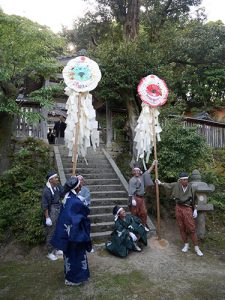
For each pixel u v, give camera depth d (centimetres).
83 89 549
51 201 525
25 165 774
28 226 564
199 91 1772
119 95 949
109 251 546
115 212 557
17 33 707
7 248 551
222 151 1095
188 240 631
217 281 438
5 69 680
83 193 565
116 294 392
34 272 464
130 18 1155
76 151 532
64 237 393
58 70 856
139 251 560
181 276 454
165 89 677
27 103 905
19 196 680
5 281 432
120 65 865
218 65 1667
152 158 792
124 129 1039
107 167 892
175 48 1564
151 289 408
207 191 621
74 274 409
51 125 1552
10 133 791
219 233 698
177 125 815
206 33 1576
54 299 379
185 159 754
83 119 566
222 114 1756
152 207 758
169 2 1723
